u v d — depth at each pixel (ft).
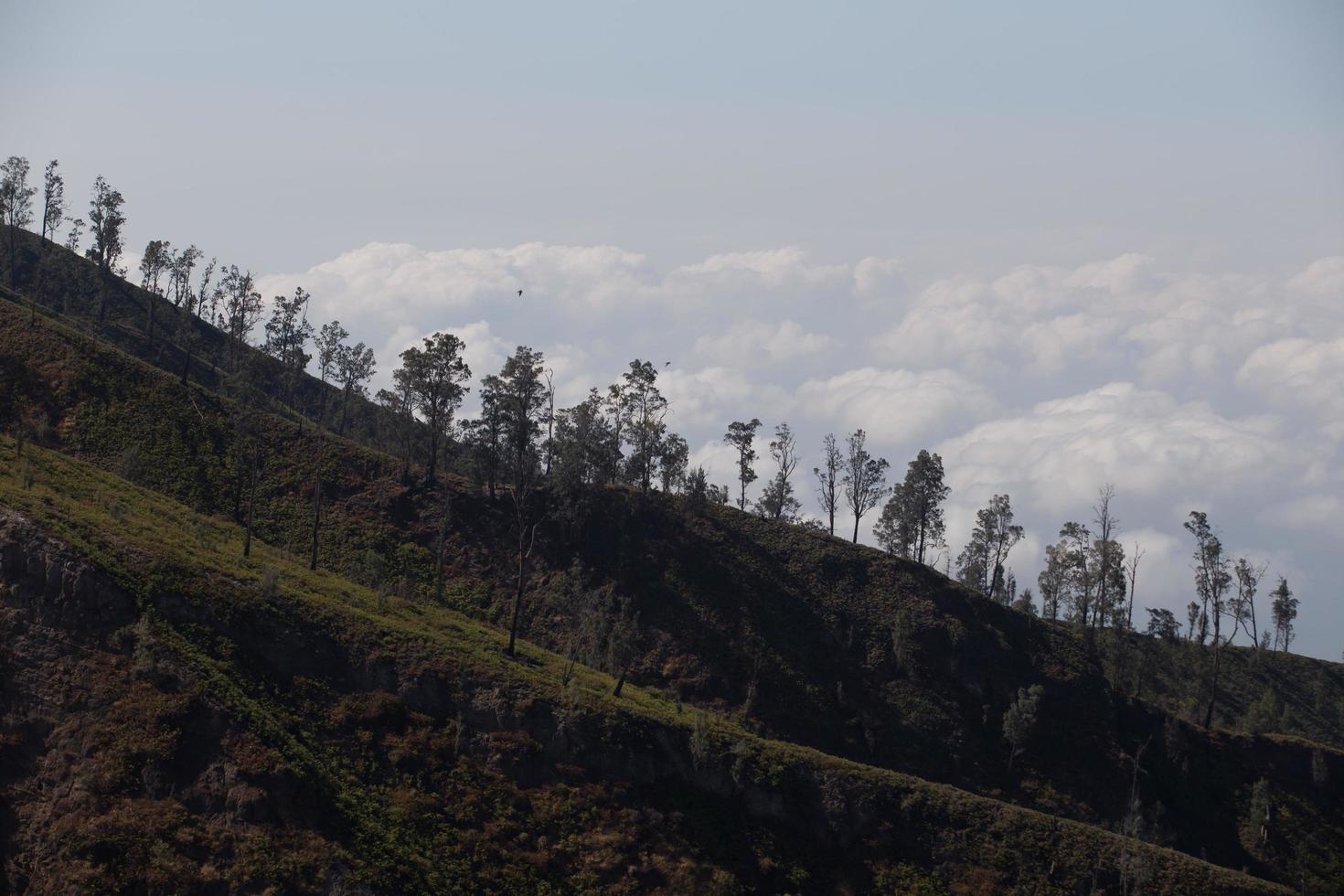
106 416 360.28
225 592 247.91
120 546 246.68
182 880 186.29
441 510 383.24
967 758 342.85
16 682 210.18
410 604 308.81
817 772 270.87
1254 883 267.80
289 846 197.77
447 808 226.17
